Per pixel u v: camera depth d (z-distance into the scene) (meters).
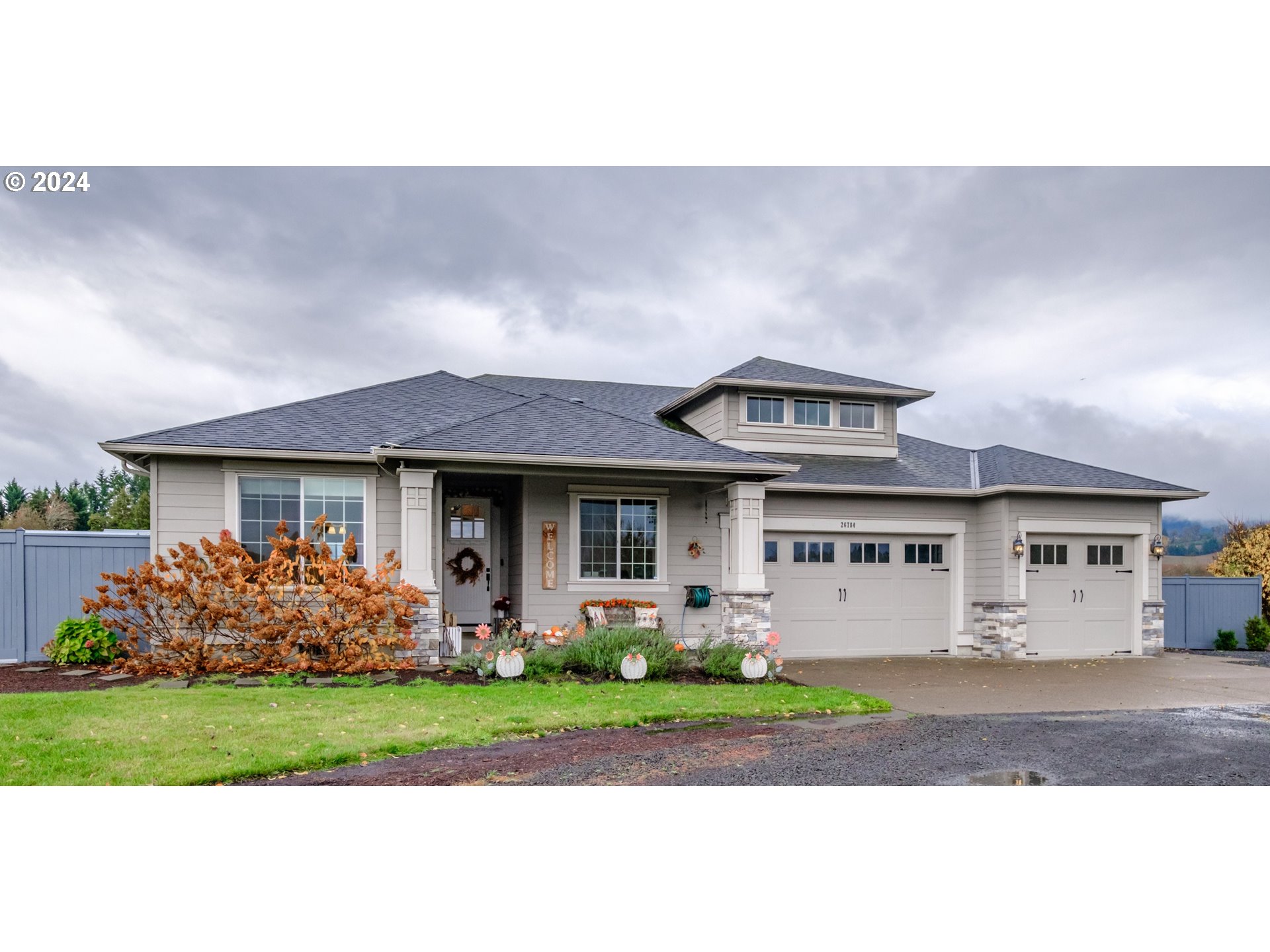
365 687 9.98
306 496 12.55
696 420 18.62
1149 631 16.78
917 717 9.20
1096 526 16.53
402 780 6.32
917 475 17.06
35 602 12.79
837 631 16.08
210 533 12.15
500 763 6.83
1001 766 7.04
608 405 19.62
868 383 17.89
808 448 17.70
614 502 14.23
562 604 13.82
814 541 16.08
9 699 8.61
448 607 14.87
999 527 16.20
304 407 14.16
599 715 8.65
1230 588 18.89
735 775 6.62
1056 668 14.21
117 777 6.11
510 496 15.19
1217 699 10.67
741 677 11.74
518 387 19.84
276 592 11.54
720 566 14.62
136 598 11.35
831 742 7.77
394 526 12.85
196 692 9.34
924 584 16.59
